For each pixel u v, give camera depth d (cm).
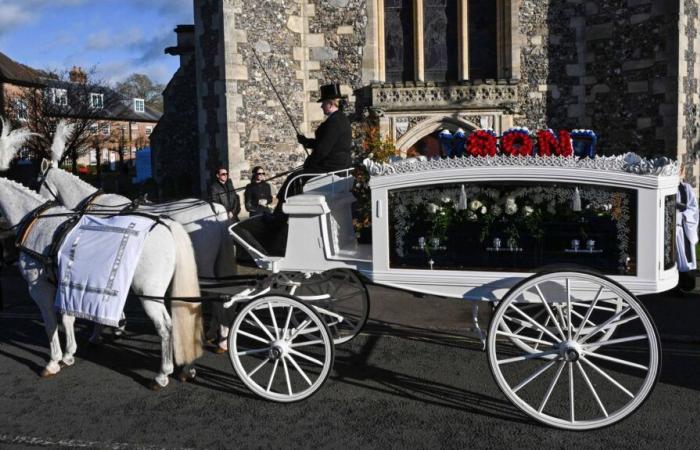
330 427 501
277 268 582
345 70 1516
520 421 506
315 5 1514
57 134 697
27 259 628
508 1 1455
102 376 632
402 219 536
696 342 688
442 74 1547
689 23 1333
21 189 657
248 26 1431
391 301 904
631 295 465
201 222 680
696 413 508
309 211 564
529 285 484
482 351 684
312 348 703
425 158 584
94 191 684
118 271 555
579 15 1432
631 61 1369
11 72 3328
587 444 460
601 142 1428
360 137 1522
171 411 539
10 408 551
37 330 815
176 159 2056
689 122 1361
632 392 552
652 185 474
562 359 486
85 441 483
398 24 1546
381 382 597
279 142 1490
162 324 583
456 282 527
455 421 508
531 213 505
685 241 866
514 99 1445
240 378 555
